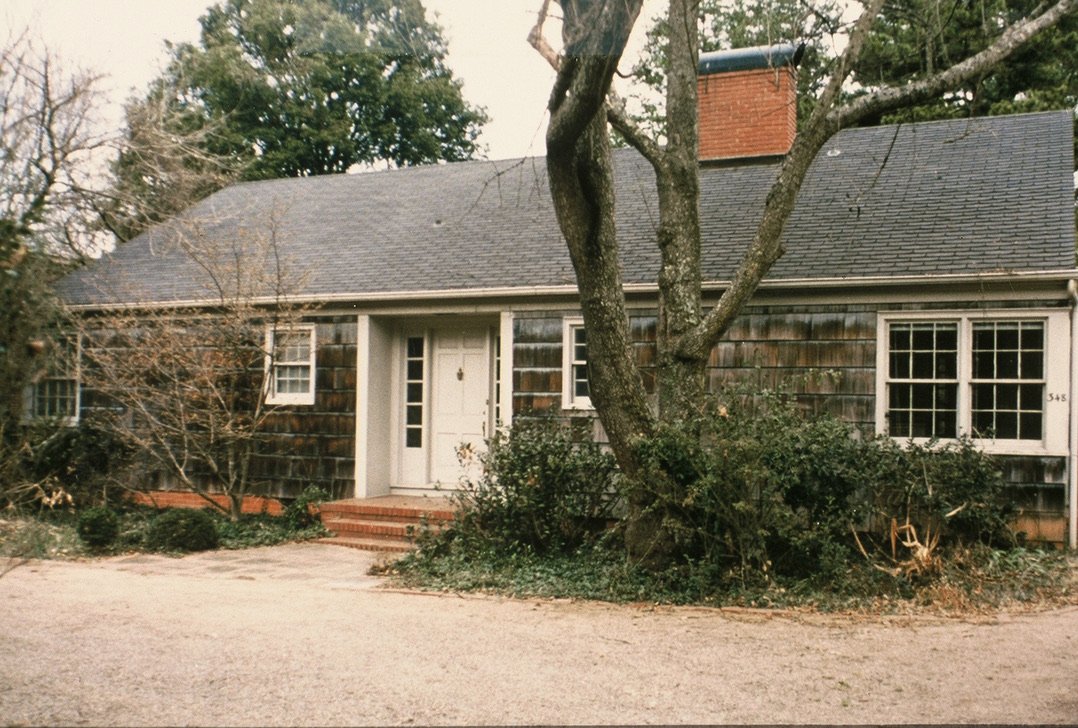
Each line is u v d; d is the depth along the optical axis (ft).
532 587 30.30
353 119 87.30
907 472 32.04
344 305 45.96
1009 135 44.86
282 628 24.27
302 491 46.37
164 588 30.19
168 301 47.16
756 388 33.27
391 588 30.89
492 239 47.57
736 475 28.60
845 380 36.78
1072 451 33.71
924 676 19.88
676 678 19.72
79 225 52.80
